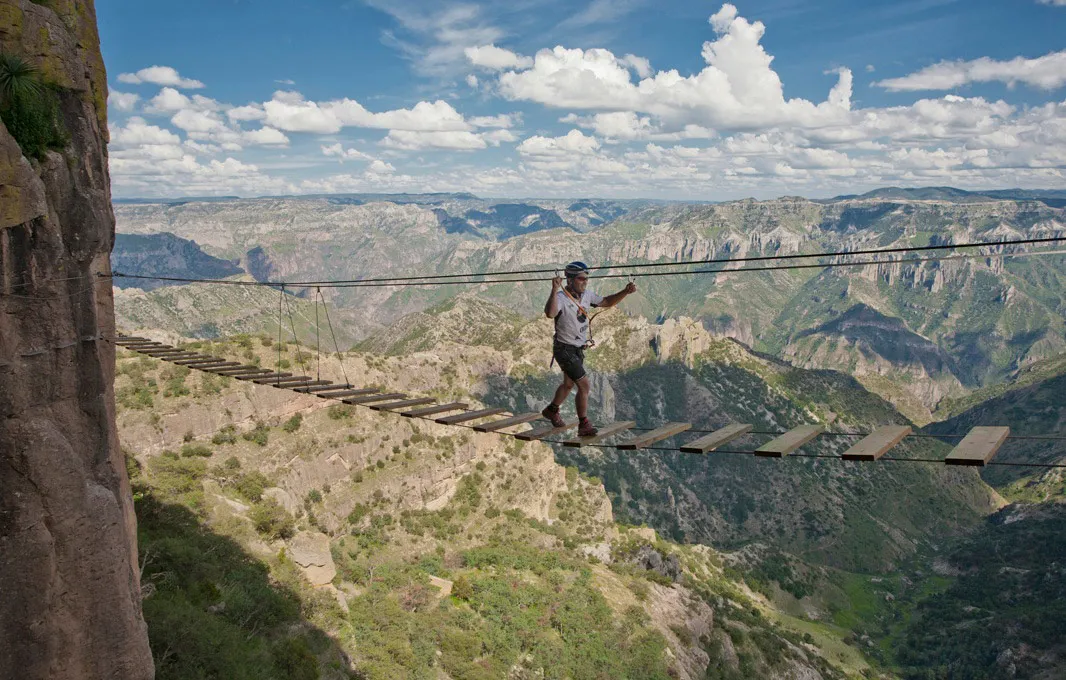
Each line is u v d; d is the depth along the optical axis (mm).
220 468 75688
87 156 19031
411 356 183250
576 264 15133
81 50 19422
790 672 106688
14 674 16172
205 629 34812
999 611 166125
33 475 16547
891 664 147750
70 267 18172
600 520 128375
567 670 72125
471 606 76750
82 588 17375
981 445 12227
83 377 18375
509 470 120125
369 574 79125
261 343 112375
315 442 91875
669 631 91375
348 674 48312
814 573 186250
